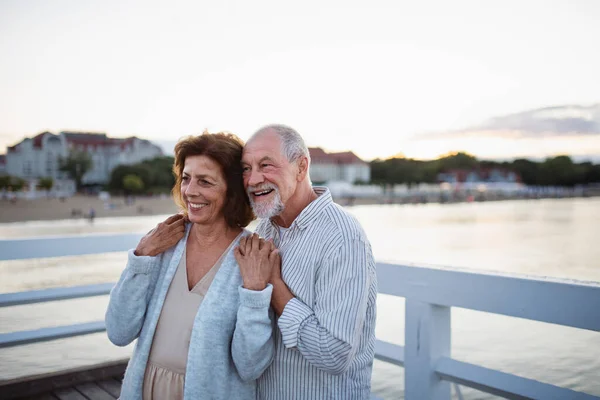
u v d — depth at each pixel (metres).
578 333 9.36
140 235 3.02
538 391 1.66
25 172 118.31
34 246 2.63
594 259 27.55
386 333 7.88
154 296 1.59
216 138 1.57
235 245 1.56
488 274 1.74
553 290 1.59
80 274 18.88
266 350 1.44
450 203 126.69
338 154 144.25
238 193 1.57
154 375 1.54
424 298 1.93
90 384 2.74
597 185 175.38
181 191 1.58
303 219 1.49
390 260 2.11
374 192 132.62
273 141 1.49
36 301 2.61
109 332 1.59
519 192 163.00
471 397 5.55
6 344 2.50
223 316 1.48
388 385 5.78
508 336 9.20
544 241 37.53
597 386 7.21
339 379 1.47
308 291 1.45
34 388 2.58
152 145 129.50
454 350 8.52
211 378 1.46
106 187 116.00
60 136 120.75
